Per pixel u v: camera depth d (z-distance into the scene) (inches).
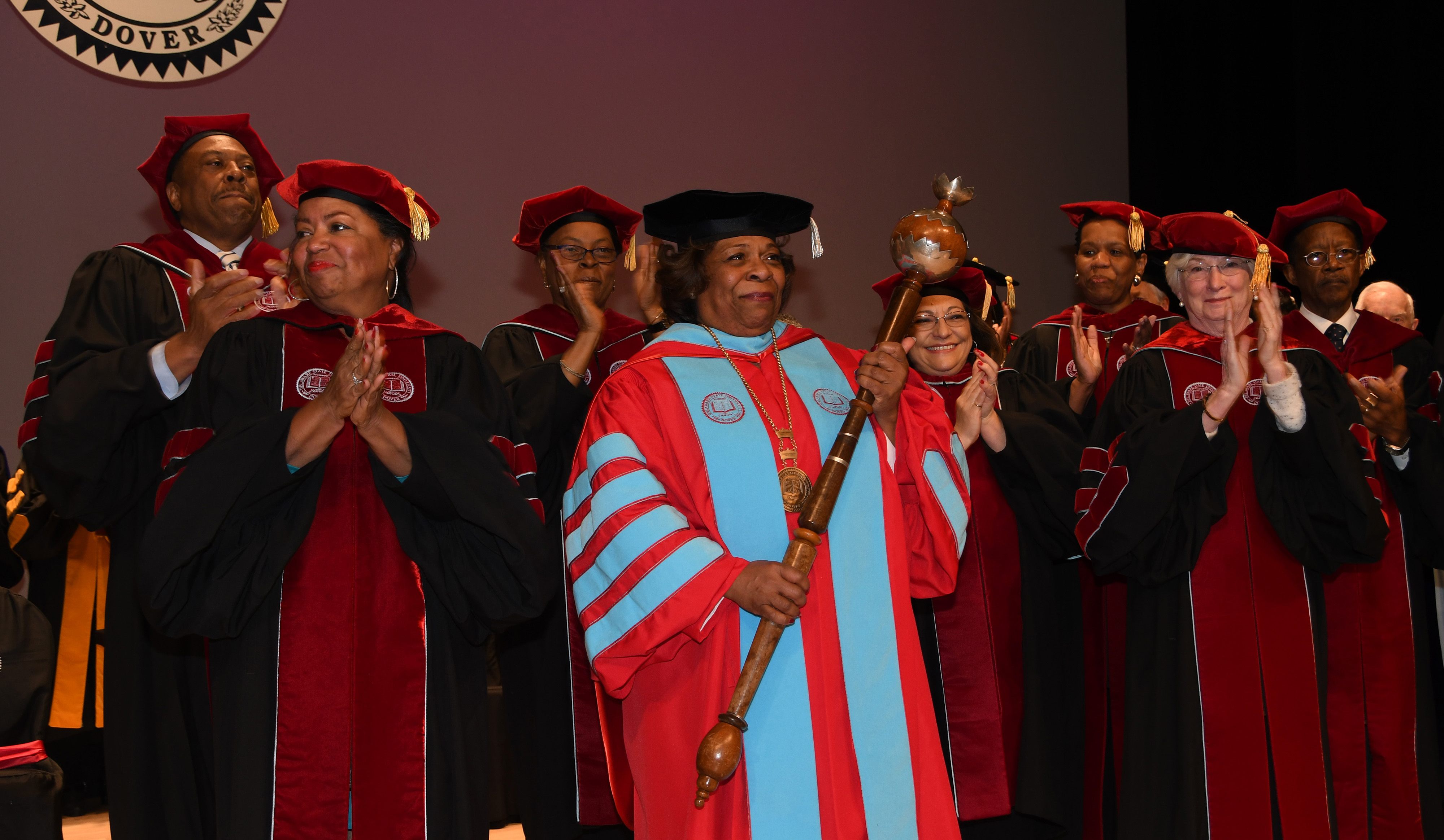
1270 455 125.5
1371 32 234.8
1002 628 145.5
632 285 231.1
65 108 193.5
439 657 100.8
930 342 152.2
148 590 90.6
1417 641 137.0
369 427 93.4
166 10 198.5
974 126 266.2
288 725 94.9
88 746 178.4
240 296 107.3
